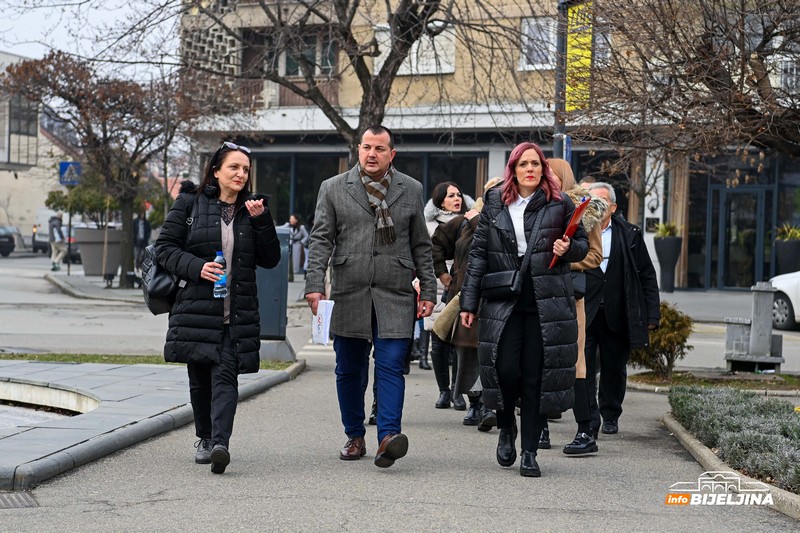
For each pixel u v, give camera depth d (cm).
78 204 3562
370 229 754
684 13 1201
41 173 6222
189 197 735
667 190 3094
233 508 601
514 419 748
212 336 709
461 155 3275
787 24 1195
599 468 759
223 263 709
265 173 3572
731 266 3139
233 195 736
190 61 1947
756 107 1232
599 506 630
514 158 720
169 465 726
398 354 743
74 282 3153
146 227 3609
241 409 1000
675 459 802
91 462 730
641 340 909
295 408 1012
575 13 1320
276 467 728
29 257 5425
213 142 2997
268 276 1360
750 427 789
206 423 740
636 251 927
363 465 745
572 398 717
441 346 1041
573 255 707
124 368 1201
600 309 906
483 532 558
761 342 1380
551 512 610
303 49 1991
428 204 1060
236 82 2517
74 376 1121
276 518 578
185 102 2700
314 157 3525
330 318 752
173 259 712
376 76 1938
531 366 716
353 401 771
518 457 796
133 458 748
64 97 2808
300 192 3544
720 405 891
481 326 729
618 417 932
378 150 757
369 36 2986
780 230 3009
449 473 722
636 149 1303
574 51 1362
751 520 605
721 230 3139
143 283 724
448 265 1120
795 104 1221
